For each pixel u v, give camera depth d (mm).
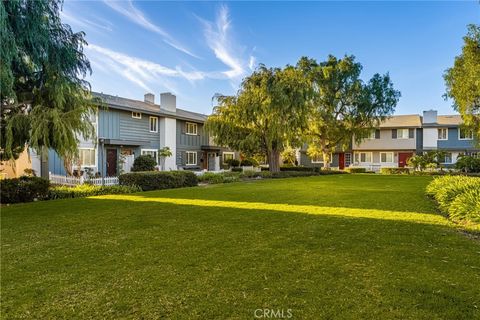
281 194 12523
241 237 5781
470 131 23484
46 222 7262
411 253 4750
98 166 20797
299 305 3201
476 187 8391
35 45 8766
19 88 9312
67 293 3545
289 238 5676
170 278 3920
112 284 3766
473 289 3494
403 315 2979
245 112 23234
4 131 9062
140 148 24109
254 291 3527
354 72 30516
